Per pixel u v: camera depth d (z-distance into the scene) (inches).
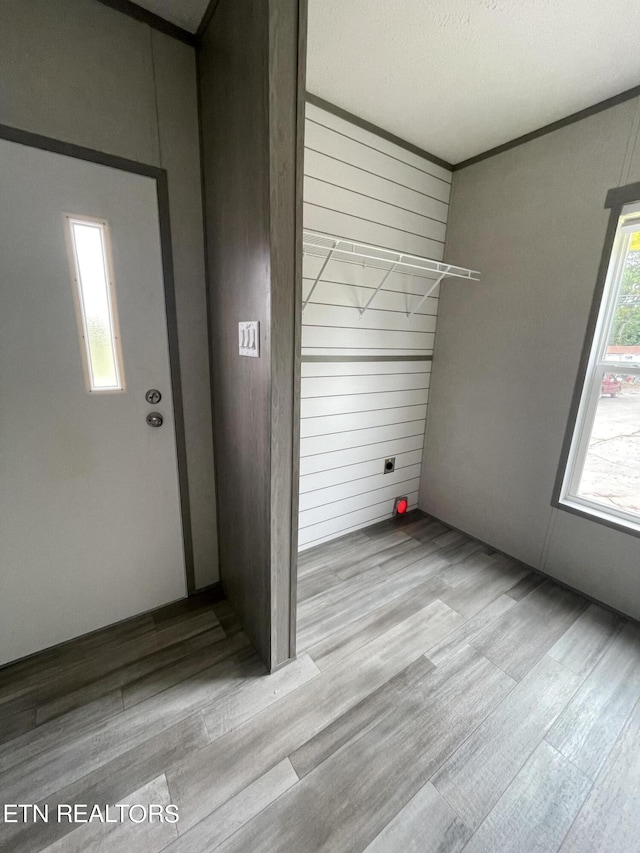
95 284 54.9
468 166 89.7
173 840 38.0
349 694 54.7
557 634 67.4
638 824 40.6
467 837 38.9
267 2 36.8
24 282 49.7
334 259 78.4
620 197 65.8
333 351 83.7
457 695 55.1
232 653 61.4
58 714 50.6
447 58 59.0
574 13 49.9
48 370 53.4
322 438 87.4
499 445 91.0
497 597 76.9
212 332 65.6
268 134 40.1
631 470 72.4
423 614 71.6
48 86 47.1
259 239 45.2
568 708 53.6
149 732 48.5
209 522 74.9
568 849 38.3
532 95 66.8
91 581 63.0
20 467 53.8
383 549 93.4
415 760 46.1
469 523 100.0
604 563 74.1
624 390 71.4
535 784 44.0
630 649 64.5
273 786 42.9
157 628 66.4
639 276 67.7
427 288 96.9
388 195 83.0
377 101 70.2
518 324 84.0
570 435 77.3
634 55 56.5
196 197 61.2
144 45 52.6
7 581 55.6
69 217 51.2
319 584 79.5
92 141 51.0
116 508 63.2
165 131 56.4
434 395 105.7
